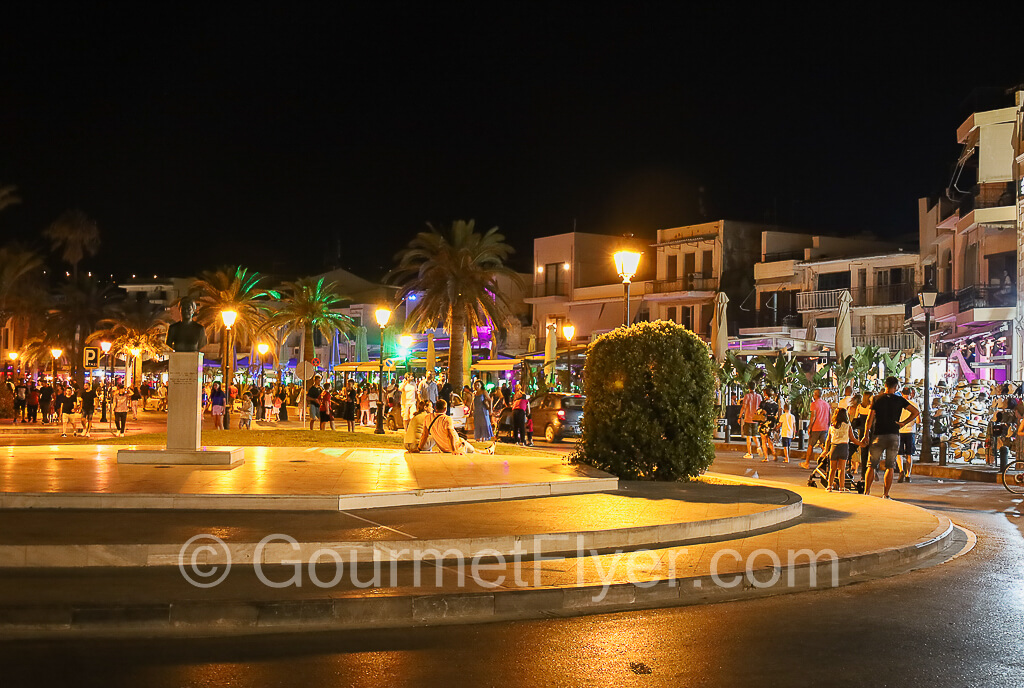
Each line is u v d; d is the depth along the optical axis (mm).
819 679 6488
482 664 6793
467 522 11430
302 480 14555
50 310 69250
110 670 6496
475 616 8242
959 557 11500
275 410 48594
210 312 60500
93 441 27500
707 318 61062
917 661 6938
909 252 52250
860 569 10438
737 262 61688
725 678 6504
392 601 8062
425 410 22266
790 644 7418
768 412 26422
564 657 7004
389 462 18609
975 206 36938
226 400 33406
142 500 12078
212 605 7715
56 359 68812
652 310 64375
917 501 17484
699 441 16938
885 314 51875
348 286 86938
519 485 14164
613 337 17266
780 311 58438
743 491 15047
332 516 11773
